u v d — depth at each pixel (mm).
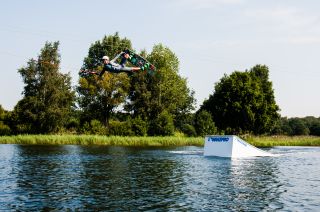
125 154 51000
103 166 35750
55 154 49625
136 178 27797
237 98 98562
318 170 34094
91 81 115312
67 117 105500
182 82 130000
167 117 94062
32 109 101625
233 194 21469
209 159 44656
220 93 101062
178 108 136125
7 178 27391
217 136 49156
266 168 35438
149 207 18047
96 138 77438
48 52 105188
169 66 126625
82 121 113938
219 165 37781
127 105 122125
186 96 136500
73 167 34656
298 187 24141
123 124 93562
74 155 48250
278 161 43125
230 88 99500
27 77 102938
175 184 25000
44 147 65000
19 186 23906
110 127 96938
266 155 50781
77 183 25234
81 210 17453
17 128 101500
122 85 116312
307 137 88625
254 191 22484
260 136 97750
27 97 101312
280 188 23703
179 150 61000
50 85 101562
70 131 105812
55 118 100875
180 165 37438
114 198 20156
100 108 115812
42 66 102750
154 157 46781
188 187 23797
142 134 92188
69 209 17641
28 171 31484
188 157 47250
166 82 121125
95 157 45656
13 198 20109
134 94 122750
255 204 18812
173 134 93125
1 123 104000
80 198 20125
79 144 76625
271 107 103125
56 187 23594
